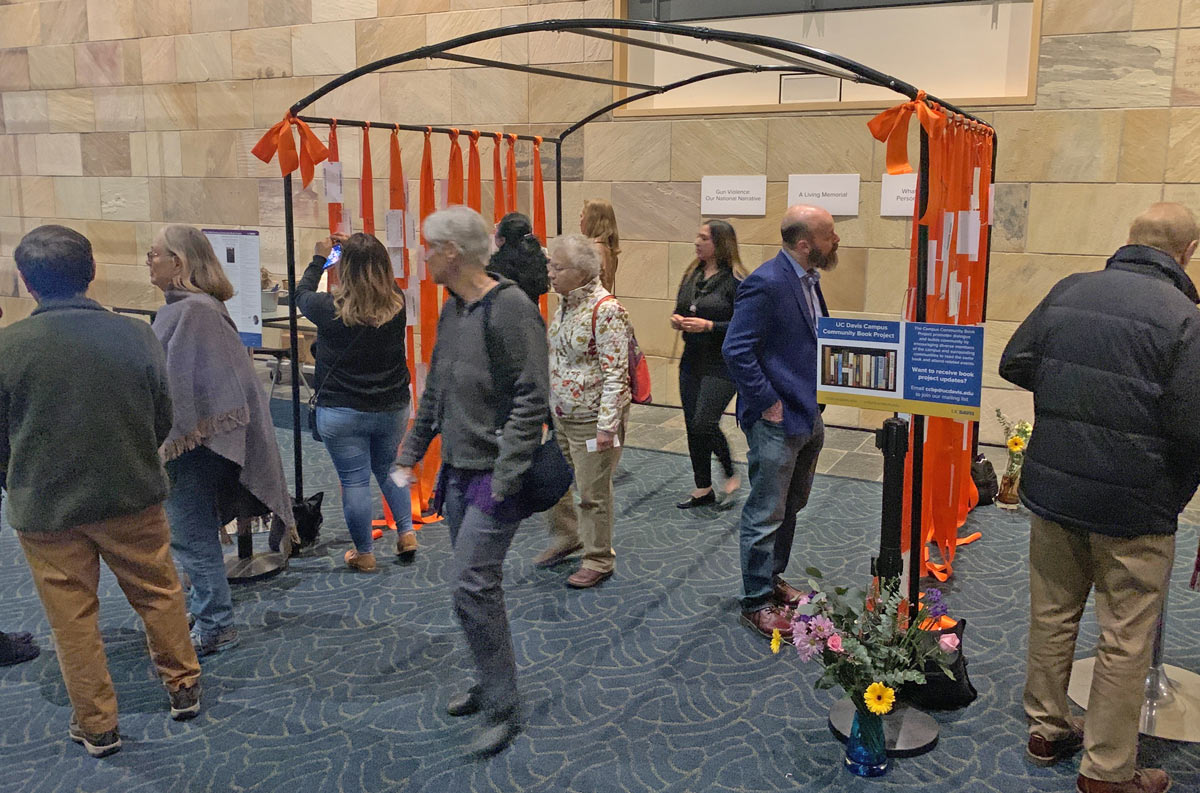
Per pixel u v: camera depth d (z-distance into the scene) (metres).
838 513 5.07
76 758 2.87
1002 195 6.21
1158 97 5.72
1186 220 2.52
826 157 6.75
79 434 2.64
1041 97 6.02
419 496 5.00
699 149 7.16
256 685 3.29
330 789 2.70
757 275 3.35
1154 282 2.42
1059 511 2.55
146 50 9.41
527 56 7.65
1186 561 4.33
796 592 3.82
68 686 2.82
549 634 3.67
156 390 2.82
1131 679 2.49
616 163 7.49
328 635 3.67
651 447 6.49
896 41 6.53
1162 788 2.60
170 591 2.97
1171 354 2.33
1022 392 6.39
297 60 8.66
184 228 3.39
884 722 2.95
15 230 10.59
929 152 2.81
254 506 3.80
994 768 2.78
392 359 4.14
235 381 3.40
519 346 2.65
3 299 10.69
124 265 10.09
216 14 8.98
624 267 7.61
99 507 2.70
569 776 2.76
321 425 4.12
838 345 2.86
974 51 6.31
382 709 3.13
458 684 3.29
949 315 3.78
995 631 3.66
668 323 7.54
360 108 8.45
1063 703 2.77
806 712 3.11
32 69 10.09
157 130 9.55
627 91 7.36
